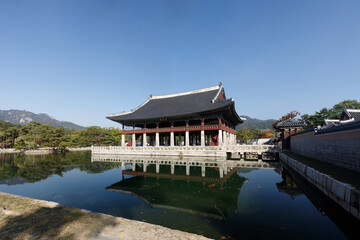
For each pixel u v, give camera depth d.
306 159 19.77
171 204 10.77
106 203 11.00
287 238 6.89
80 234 5.88
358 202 7.31
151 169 23.94
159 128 42.47
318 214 9.19
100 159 35.53
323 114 53.53
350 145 12.86
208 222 8.28
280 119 66.56
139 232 6.15
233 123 52.25
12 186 15.33
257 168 23.91
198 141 46.16
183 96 50.84
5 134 75.00
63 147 60.62
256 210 9.75
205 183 16.20
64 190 14.03
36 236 5.72
